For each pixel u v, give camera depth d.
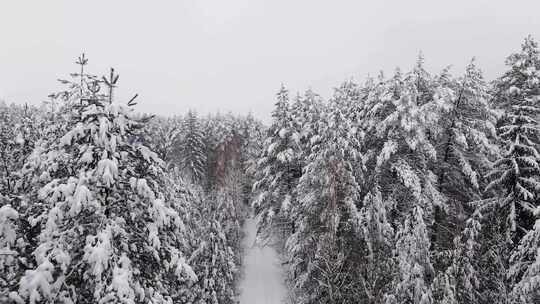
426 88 18.34
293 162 22.38
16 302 6.11
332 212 15.51
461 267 13.33
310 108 24.11
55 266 6.93
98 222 7.54
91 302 7.43
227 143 44.78
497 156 16.81
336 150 16.03
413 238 13.86
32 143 13.31
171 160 41.53
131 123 8.09
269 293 23.41
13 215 6.78
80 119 7.82
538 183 13.85
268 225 23.27
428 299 12.48
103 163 7.21
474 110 18.06
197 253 18.00
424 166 16.92
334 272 14.98
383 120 17.14
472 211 18.23
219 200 28.38
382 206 15.59
